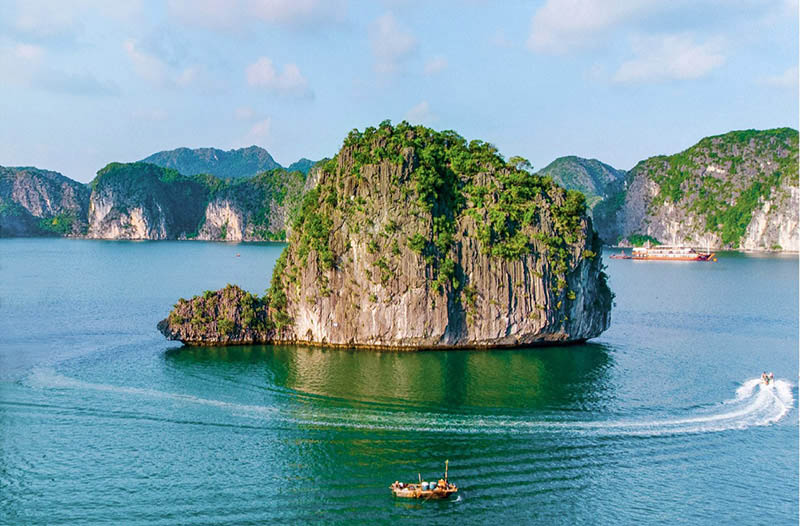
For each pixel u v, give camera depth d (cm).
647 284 19762
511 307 9738
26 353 9319
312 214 10100
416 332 9544
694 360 9419
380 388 7819
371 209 9581
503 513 5044
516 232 9919
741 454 6066
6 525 4772
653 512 5084
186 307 9944
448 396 7569
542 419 6881
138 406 7112
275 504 5109
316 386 7862
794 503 5212
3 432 6384
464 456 5981
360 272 9625
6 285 17588
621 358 9488
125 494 5225
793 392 7838
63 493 5231
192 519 4888
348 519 4934
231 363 8850
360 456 5947
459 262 9731
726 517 5016
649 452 6097
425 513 5016
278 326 10000
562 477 5600
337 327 9744
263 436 6359
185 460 5822
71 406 7094
